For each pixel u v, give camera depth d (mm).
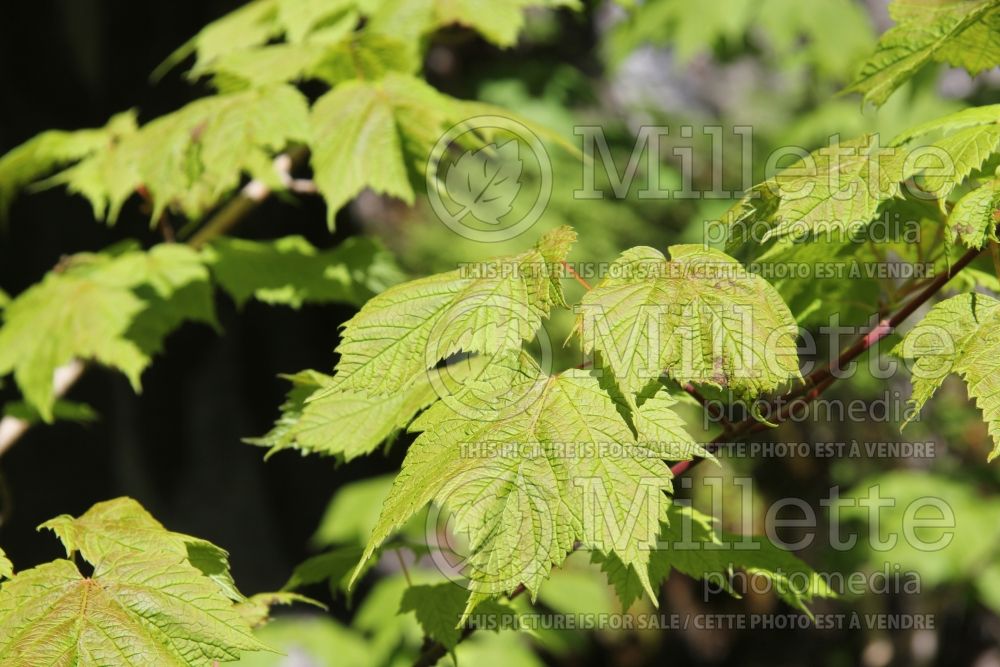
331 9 1479
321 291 1491
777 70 3832
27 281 3664
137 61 3801
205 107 1289
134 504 1071
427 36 1502
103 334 1436
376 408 1088
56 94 3734
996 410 981
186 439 4125
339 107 1271
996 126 1012
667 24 3324
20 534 3652
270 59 1360
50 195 3674
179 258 1516
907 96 3311
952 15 1089
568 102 3867
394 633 2270
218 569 1062
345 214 4098
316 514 4293
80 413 1687
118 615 1001
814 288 1121
